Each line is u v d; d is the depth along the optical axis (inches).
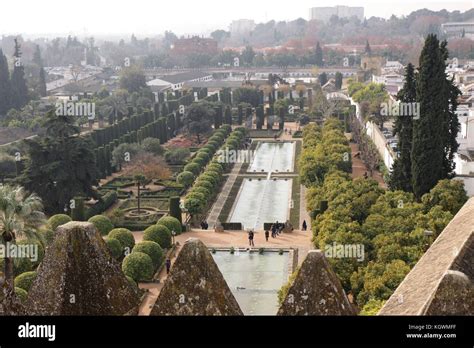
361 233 2484.0
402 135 3154.5
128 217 3595.0
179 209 3398.1
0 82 7116.1
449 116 3122.5
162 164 4534.9
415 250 2188.7
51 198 3624.5
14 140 5949.8
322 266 920.3
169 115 6210.6
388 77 7682.1
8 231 2210.9
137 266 2588.6
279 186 4473.4
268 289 2647.6
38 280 919.7
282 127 6594.5
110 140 5433.1
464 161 3437.5
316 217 3046.3
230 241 3253.0
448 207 2704.2
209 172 4247.0
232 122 6884.8
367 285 1995.6
